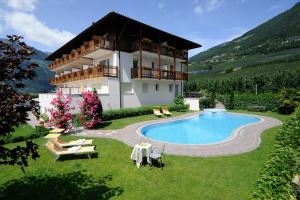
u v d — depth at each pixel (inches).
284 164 181.2
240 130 561.3
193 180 265.0
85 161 342.3
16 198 230.5
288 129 311.0
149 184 257.8
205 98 1200.8
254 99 1042.7
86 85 1078.4
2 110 148.2
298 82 1086.4
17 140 478.0
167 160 335.9
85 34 1023.6
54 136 460.4
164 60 1213.7
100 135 530.9
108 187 252.5
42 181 271.3
